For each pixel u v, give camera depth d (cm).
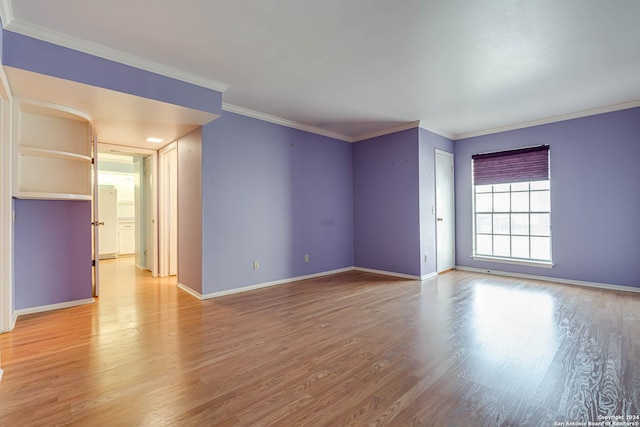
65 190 343
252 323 296
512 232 509
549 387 184
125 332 273
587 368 205
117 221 783
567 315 311
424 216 493
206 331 276
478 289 421
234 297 388
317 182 520
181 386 188
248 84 340
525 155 485
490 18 225
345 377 197
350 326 287
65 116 326
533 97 381
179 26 232
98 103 300
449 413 161
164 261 518
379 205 536
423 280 479
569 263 447
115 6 208
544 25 234
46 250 334
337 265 549
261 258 440
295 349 239
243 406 168
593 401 170
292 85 343
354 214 580
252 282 429
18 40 227
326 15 221
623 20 227
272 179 455
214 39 251
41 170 328
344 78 327
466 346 242
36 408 165
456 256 568
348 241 571
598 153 422
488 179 526
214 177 392
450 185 558
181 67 298
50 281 338
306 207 502
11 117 271
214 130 392
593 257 427
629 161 400
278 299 379
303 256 495
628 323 286
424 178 495
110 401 172
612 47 266
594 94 373
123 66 274
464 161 555
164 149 496
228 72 310
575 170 441
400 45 262
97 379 195
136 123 366
